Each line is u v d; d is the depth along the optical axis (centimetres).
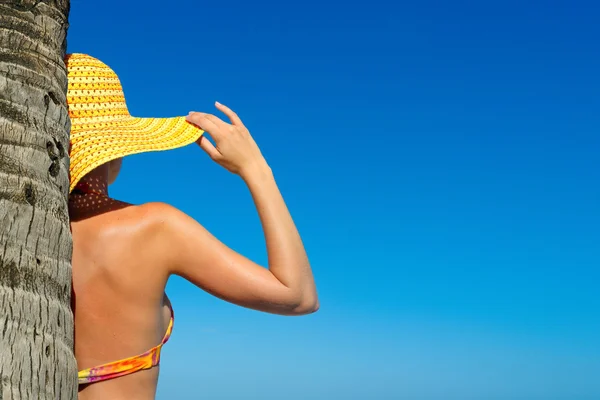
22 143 176
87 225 211
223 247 210
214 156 221
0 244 165
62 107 194
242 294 207
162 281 209
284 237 212
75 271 208
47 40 193
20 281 167
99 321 207
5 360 159
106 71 237
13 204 169
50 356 171
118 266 206
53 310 175
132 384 208
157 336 213
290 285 209
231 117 227
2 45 180
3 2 185
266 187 218
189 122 229
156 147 213
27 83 181
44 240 176
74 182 204
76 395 185
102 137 216
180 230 208
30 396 163
